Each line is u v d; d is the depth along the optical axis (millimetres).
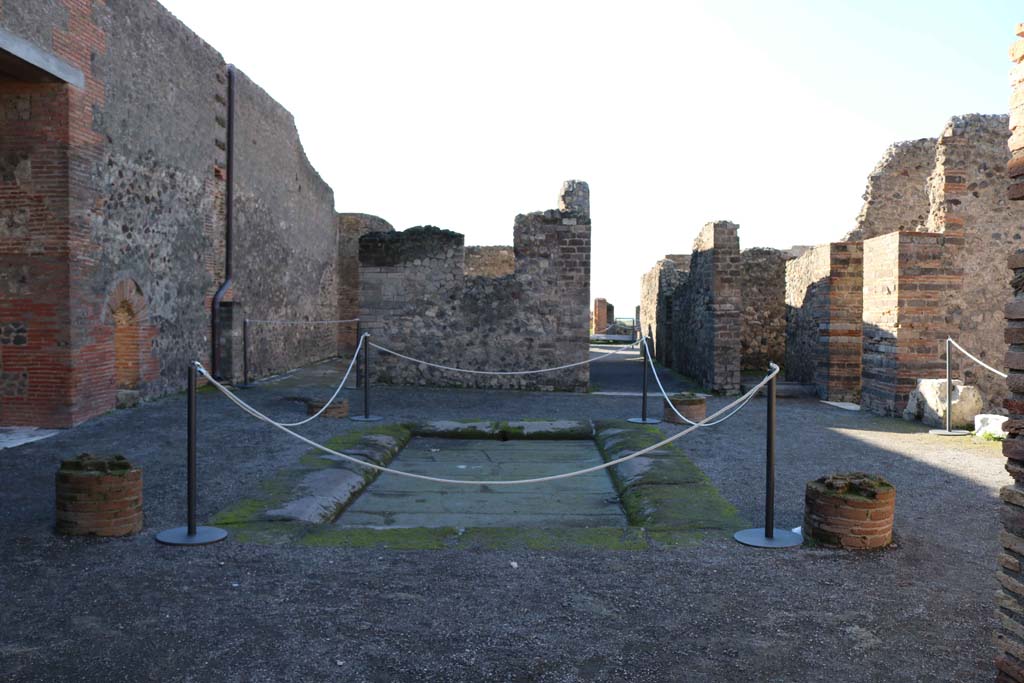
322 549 4914
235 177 15109
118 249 10875
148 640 3559
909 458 8031
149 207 11789
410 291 14672
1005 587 2967
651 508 6031
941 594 4172
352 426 9961
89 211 10070
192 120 13281
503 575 4453
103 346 10492
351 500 6750
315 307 20828
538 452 9125
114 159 10711
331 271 22344
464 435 10023
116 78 10727
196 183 13484
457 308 14586
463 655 3422
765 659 3396
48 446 8422
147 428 9570
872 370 11859
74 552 4809
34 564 4578
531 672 3266
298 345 19219
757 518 5727
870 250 11961
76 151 9719
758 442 9016
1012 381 2965
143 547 4918
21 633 3633
